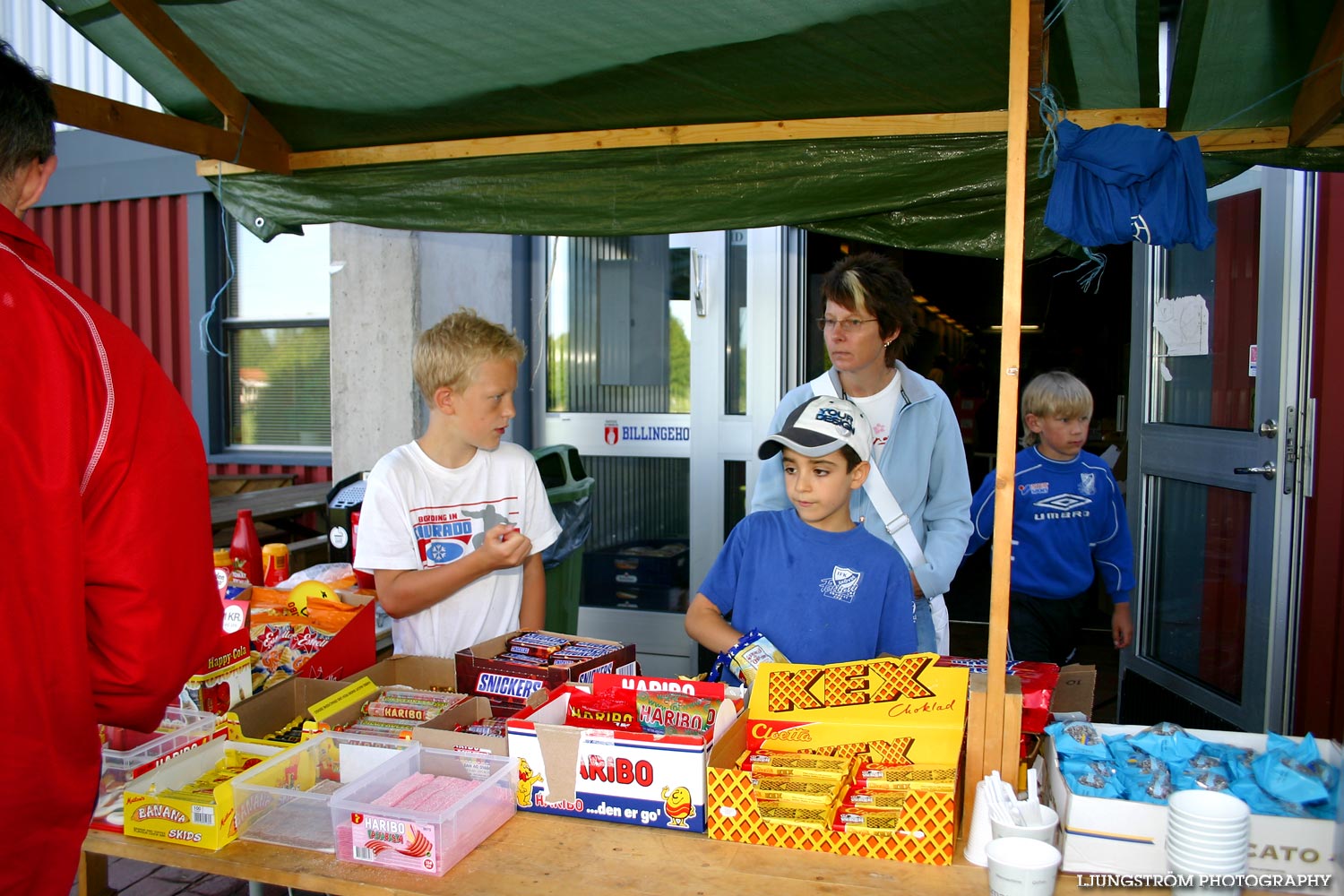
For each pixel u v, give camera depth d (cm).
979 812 134
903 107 242
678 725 159
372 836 136
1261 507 324
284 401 605
